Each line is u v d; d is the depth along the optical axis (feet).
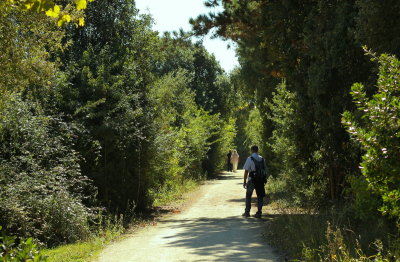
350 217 29.37
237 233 35.63
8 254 14.19
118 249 31.30
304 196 47.85
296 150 43.96
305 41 41.91
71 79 51.60
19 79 30.40
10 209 32.48
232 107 156.87
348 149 39.47
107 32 57.52
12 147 37.99
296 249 26.07
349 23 37.47
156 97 59.77
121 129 50.06
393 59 18.93
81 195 42.86
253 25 53.67
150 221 46.96
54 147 42.80
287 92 48.60
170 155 63.46
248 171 46.09
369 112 18.79
